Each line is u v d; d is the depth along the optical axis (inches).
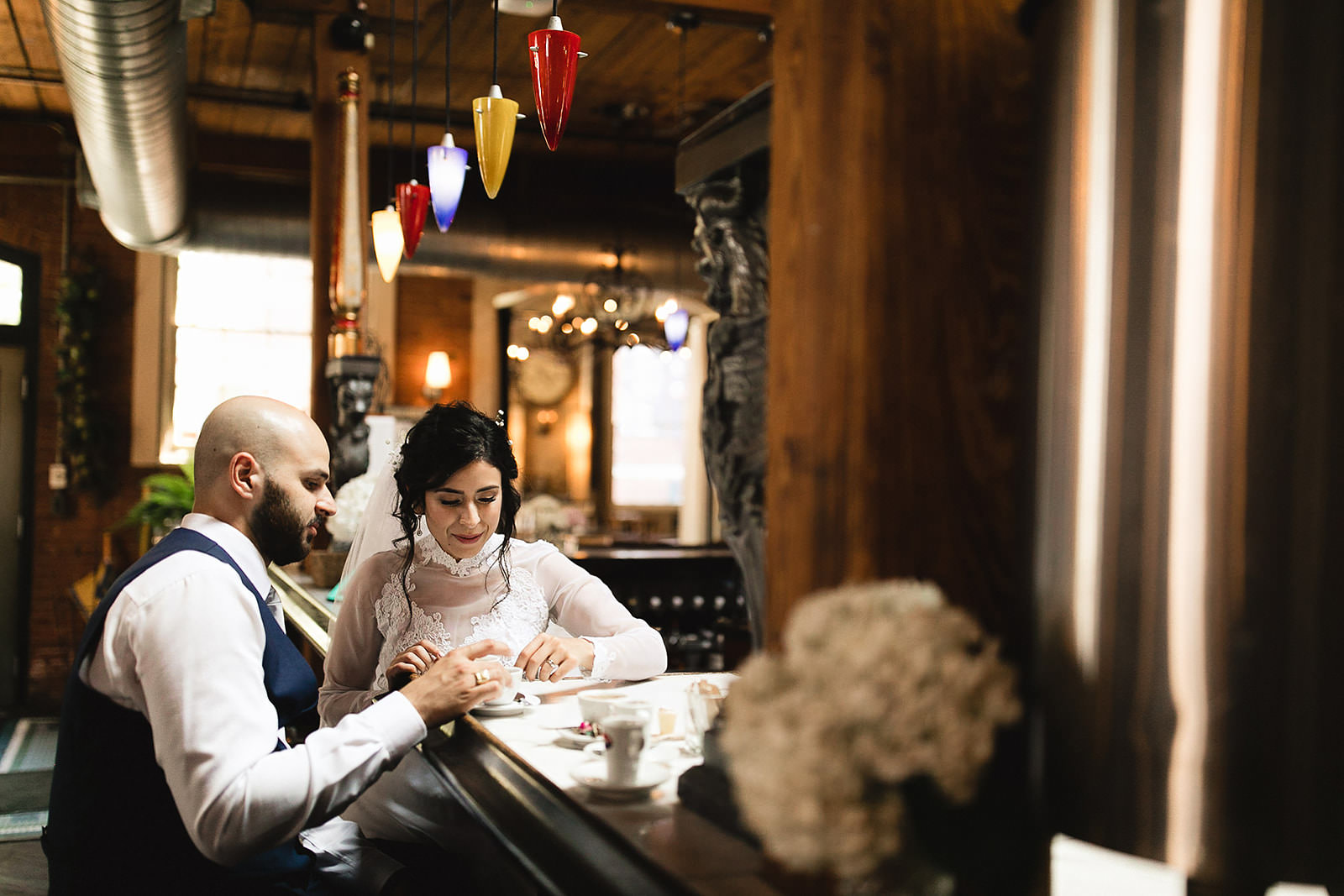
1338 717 35.1
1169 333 36.1
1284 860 35.0
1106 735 37.7
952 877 37.2
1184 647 35.9
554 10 116.0
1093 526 38.3
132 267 309.3
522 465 428.1
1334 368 35.1
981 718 37.3
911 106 43.4
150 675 62.5
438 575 94.5
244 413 74.7
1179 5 36.0
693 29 221.3
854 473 42.1
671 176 362.6
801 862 36.4
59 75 265.0
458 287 366.0
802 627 38.3
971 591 43.6
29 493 295.9
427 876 78.6
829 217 42.5
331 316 213.0
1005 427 44.6
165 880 65.4
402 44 247.3
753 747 37.5
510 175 343.9
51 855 66.8
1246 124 35.2
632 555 278.8
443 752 70.2
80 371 297.7
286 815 62.2
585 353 437.1
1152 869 42.4
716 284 55.7
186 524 73.0
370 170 333.4
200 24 238.7
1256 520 35.1
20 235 297.4
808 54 42.5
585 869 45.1
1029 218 42.3
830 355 42.1
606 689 83.5
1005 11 44.9
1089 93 38.7
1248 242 35.1
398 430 194.7
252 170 326.3
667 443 457.1
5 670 291.0
